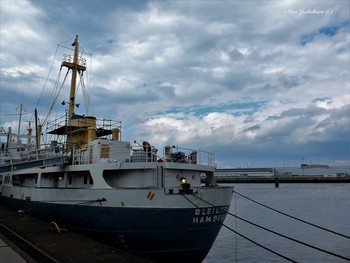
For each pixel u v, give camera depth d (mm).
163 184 15523
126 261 12164
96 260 12242
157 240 14758
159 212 14391
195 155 18047
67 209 17703
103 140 18328
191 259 15594
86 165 16953
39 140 31828
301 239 29938
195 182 17438
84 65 26047
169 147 17359
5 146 37562
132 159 17234
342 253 25094
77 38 25672
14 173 25297
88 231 16766
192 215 14797
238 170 199000
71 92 24859
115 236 15547
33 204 21469
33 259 11477
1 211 25641
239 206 61312
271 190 123750
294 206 61312
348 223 39688
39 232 17094
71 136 22547
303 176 186125
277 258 23578
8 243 13578
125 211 14953
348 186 155125
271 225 37625
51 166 20641
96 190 16047
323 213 50188
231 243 28016
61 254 12984
